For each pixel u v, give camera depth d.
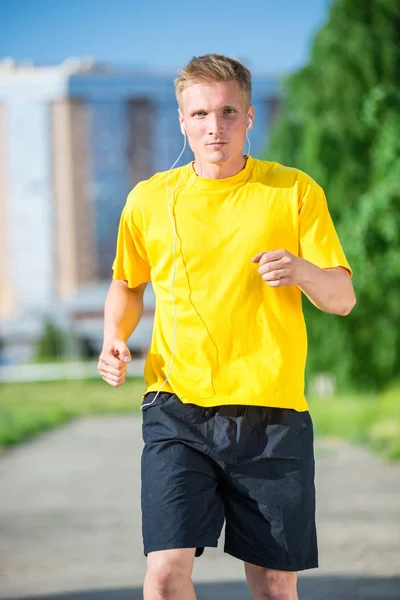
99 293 64.38
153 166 65.88
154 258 5.02
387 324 28.12
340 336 28.91
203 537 4.78
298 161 29.06
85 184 65.50
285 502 4.79
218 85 4.82
